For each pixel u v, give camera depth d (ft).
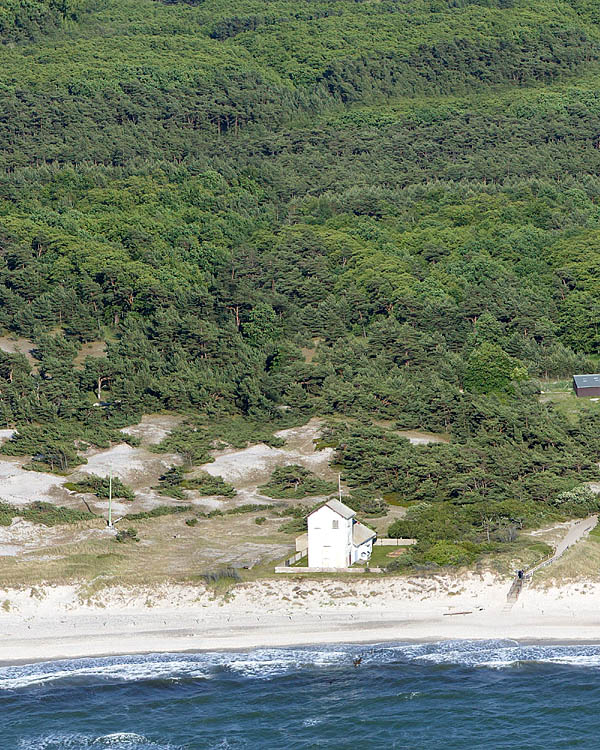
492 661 510.99
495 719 469.98
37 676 506.07
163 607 561.84
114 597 569.23
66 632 542.57
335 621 546.26
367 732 462.60
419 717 472.44
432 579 571.28
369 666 509.35
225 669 510.58
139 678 504.02
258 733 464.65
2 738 461.37
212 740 459.73
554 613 546.26
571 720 465.88
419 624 542.16
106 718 475.72
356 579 574.97
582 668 503.20
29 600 565.94
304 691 493.77
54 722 472.44
